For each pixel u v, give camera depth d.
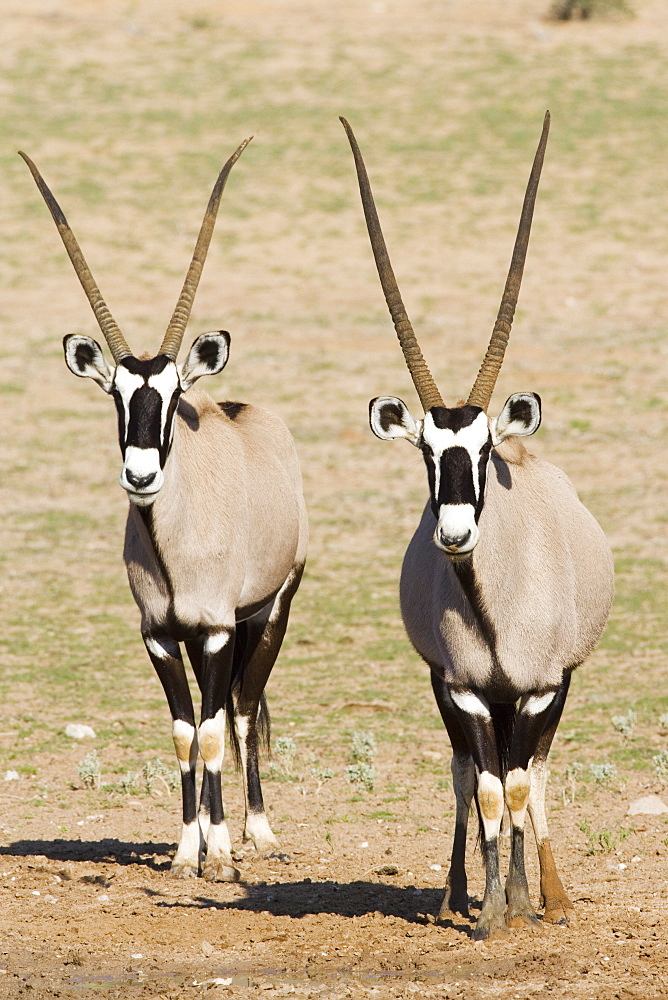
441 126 134.00
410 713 38.72
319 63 152.50
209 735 25.27
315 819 29.67
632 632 46.72
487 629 20.77
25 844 27.56
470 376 81.62
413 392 79.56
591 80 145.88
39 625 48.28
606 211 115.81
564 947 20.22
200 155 127.62
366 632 47.53
